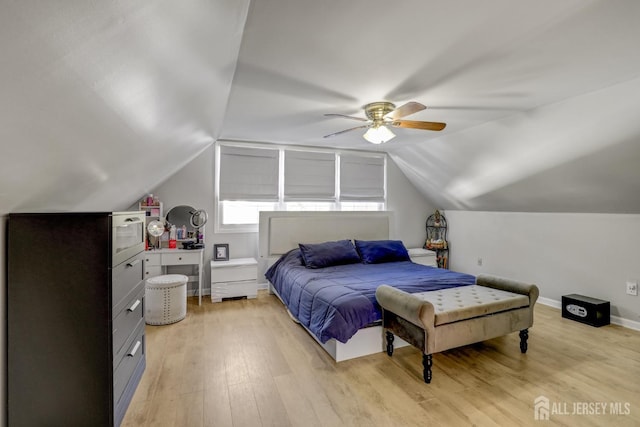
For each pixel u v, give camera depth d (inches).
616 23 60.6
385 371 92.4
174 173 155.9
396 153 199.8
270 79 87.0
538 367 94.8
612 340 114.0
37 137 39.1
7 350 59.1
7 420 59.3
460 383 86.3
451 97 100.9
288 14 57.2
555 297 153.6
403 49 70.7
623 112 93.8
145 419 71.2
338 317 94.7
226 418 71.9
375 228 198.2
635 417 72.1
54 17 24.2
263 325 127.1
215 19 45.5
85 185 67.9
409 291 110.3
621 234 129.5
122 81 41.3
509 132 126.8
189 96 67.9
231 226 174.9
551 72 82.4
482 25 61.4
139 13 30.9
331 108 112.4
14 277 58.9
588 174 120.5
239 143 171.8
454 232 211.8
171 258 148.3
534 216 162.7
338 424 70.1
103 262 62.0
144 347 90.4
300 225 178.9
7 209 55.3
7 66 25.7
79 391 61.4
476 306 92.7
